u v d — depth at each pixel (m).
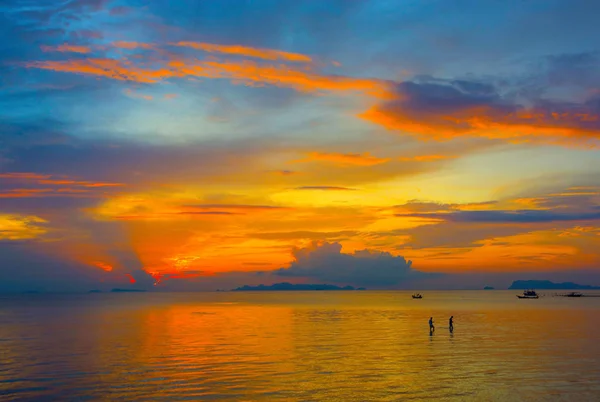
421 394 38.88
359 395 38.72
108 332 88.31
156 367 50.34
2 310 177.88
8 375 46.88
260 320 118.88
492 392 39.25
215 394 39.22
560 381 42.72
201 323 109.50
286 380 43.72
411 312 151.88
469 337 75.69
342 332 85.62
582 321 108.50
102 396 39.09
